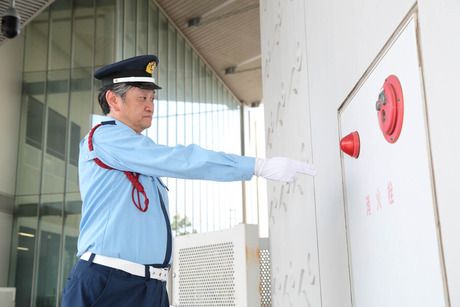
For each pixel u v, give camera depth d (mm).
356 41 1311
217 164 1313
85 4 8109
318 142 1764
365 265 1277
